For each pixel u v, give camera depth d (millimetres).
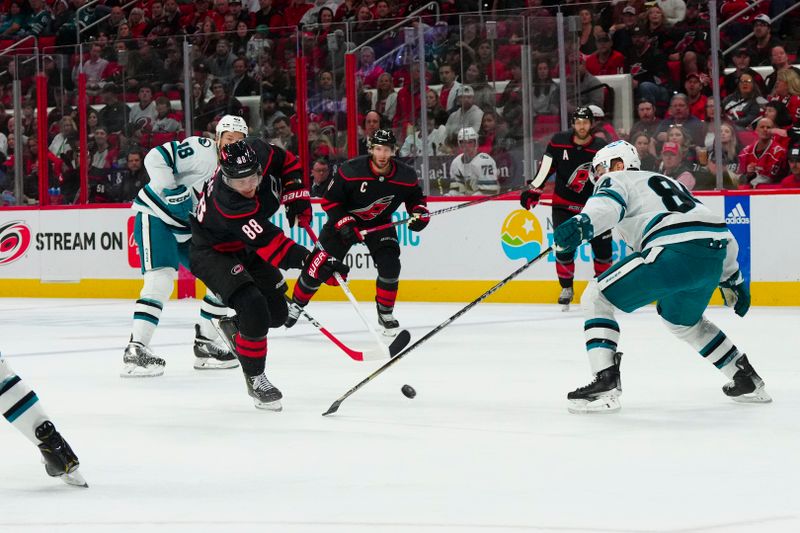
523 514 5953
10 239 24172
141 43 22016
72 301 22734
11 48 30078
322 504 6262
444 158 20219
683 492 6422
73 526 5891
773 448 7668
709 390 10242
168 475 7137
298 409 9672
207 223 9672
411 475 6996
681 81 19016
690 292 9148
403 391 9859
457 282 20312
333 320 17750
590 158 17297
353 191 14633
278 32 21078
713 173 18859
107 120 22672
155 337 15797
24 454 7914
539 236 19562
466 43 19828
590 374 11391
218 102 21500
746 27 19078
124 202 22922
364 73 20484
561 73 19438
